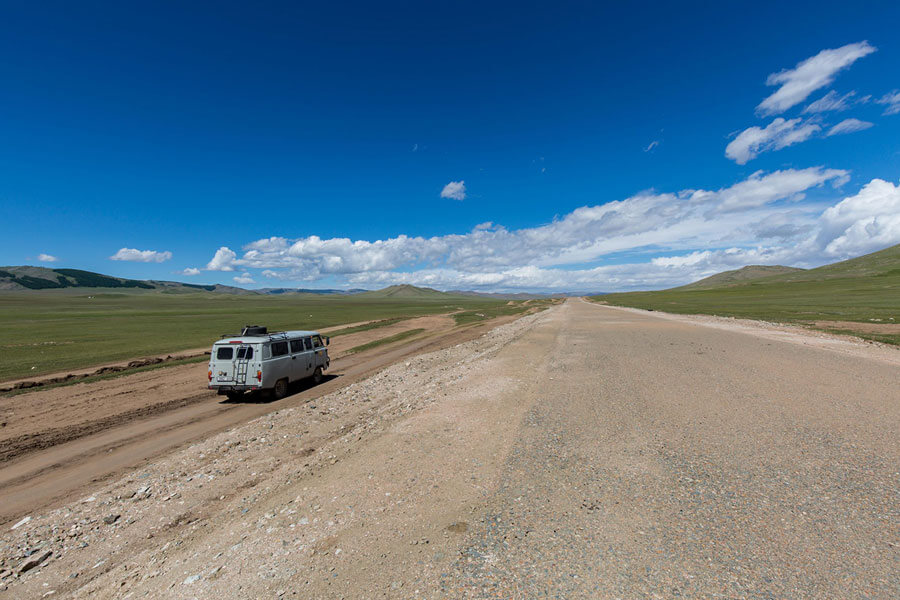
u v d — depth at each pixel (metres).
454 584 3.98
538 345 23.36
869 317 35.16
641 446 7.37
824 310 47.41
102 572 5.41
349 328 51.62
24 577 5.46
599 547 4.44
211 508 7.00
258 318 73.44
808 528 4.55
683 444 7.36
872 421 8.09
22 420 13.78
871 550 4.08
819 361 14.84
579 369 15.40
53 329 49.69
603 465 6.64
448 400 11.68
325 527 5.29
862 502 5.05
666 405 9.92
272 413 13.77
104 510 7.36
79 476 9.39
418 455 7.57
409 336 41.47
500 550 4.50
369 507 5.72
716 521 4.81
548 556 4.33
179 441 11.63
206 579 4.52
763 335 24.00
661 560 4.14
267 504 6.30
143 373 21.94
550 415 9.63
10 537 6.66
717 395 10.60
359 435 9.37
